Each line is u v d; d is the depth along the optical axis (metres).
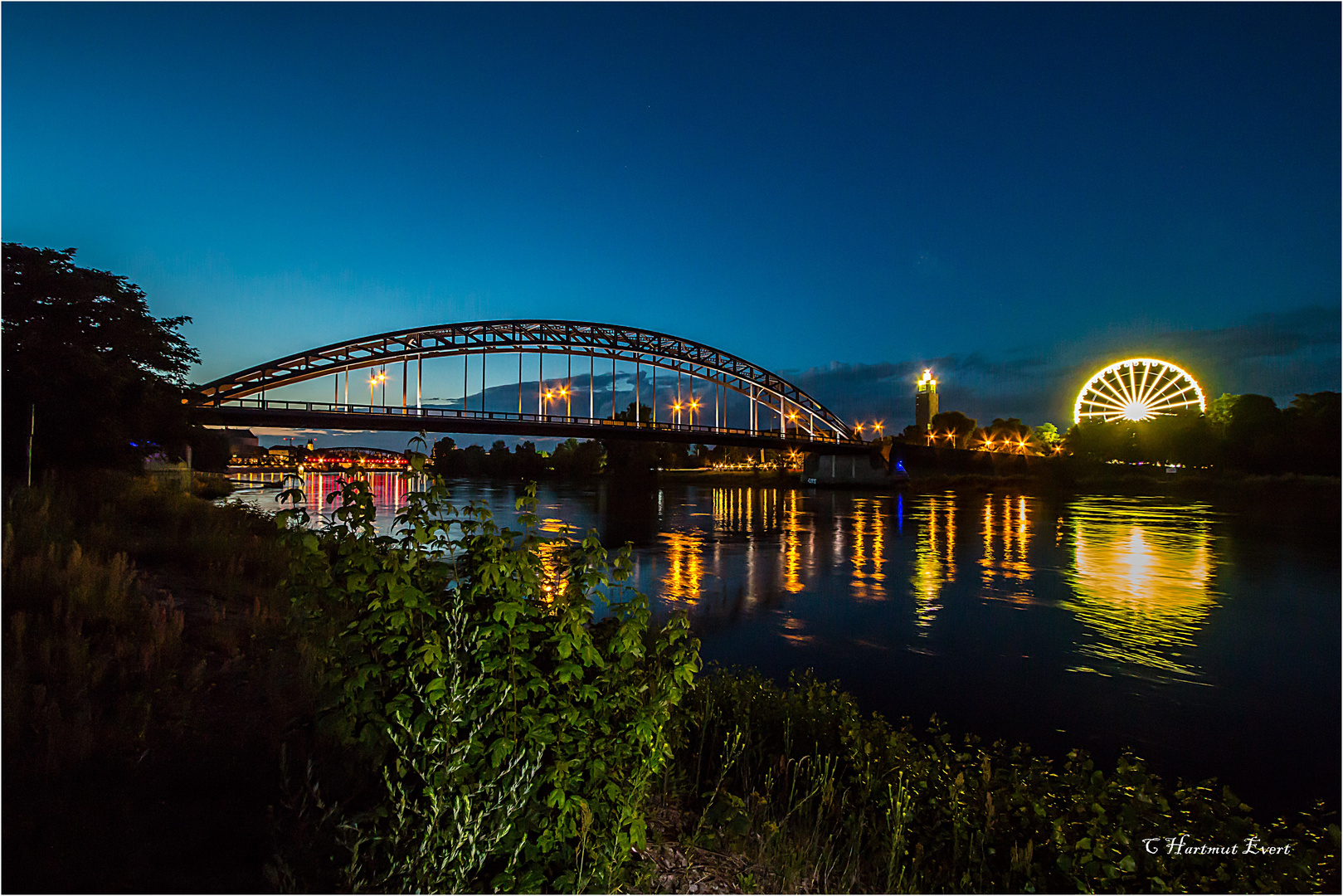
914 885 4.04
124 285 25.16
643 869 3.73
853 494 109.56
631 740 3.46
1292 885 4.12
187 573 10.12
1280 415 118.44
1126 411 151.25
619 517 61.84
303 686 5.21
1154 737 10.26
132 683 5.26
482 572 3.24
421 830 3.03
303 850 3.23
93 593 6.73
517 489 119.50
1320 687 12.92
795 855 4.25
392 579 3.14
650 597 21.89
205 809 3.63
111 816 3.47
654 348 122.88
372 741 3.15
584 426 105.50
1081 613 20.09
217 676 5.75
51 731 4.00
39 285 21.36
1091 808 4.86
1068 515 62.56
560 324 113.12
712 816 4.73
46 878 2.96
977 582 26.22
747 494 111.06
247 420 81.38
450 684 3.07
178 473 32.78
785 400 137.62
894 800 4.77
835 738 6.31
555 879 3.17
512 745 3.05
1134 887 4.08
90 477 18.25
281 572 10.98
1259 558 33.09
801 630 17.44
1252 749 9.80
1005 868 4.38
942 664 14.26
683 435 115.31
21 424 18.36
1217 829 4.63
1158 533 45.78
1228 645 16.28
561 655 3.21
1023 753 9.50
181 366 28.59
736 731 5.93
